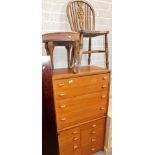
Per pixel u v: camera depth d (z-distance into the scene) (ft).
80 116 5.72
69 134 5.59
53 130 5.01
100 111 6.25
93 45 7.61
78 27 6.38
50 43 5.14
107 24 7.84
